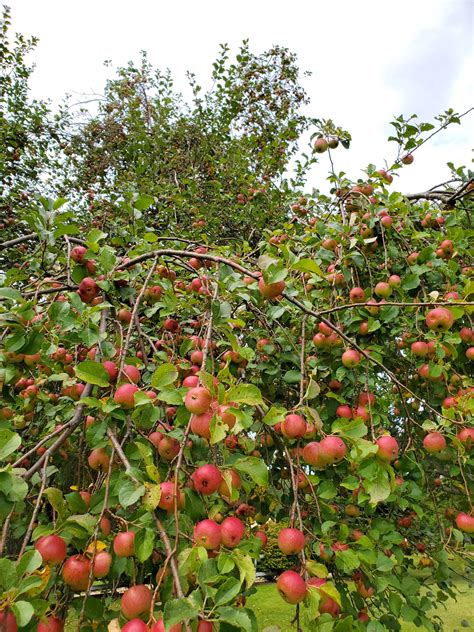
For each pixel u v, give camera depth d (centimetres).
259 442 254
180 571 111
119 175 775
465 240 309
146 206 276
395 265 296
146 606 108
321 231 310
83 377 143
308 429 166
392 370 310
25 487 118
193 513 131
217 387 131
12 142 642
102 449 147
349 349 234
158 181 654
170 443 149
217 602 100
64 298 230
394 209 319
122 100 850
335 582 213
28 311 169
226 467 131
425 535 317
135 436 169
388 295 264
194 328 292
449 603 595
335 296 261
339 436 159
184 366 204
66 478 281
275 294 189
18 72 726
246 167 673
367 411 217
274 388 274
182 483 142
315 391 170
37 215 208
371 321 252
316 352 265
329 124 355
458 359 275
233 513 208
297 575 132
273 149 623
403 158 350
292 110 838
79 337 178
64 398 232
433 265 276
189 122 795
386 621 211
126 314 239
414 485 232
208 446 165
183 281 317
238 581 104
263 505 263
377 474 155
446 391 266
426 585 288
